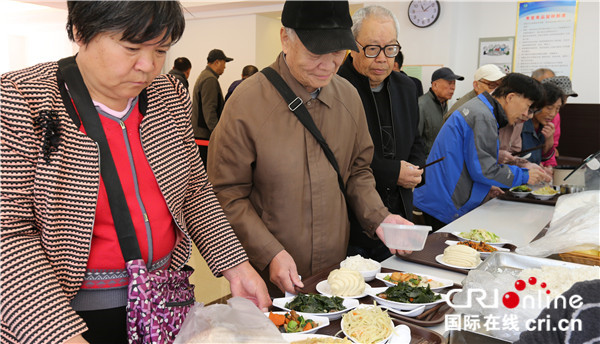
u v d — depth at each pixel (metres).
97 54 0.94
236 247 1.31
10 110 0.92
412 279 1.47
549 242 1.65
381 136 2.15
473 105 2.67
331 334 1.20
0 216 0.92
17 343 0.91
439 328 1.22
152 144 1.12
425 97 4.68
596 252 1.59
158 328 1.07
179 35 0.99
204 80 6.09
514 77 2.67
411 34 6.15
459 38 6.21
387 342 1.12
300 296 1.33
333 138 1.72
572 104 5.11
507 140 3.09
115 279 1.08
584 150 5.10
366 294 1.41
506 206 2.76
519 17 5.87
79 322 0.93
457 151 2.69
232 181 1.66
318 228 1.67
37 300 0.90
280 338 0.94
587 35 5.57
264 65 8.70
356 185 1.85
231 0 7.72
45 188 0.95
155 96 1.15
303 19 1.45
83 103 1.02
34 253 0.94
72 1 0.91
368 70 2.07
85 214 1.01
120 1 0.87
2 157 0.91
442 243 1.96
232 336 0.92
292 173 1.63
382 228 1.70
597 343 0.78
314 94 1.71
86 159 1.00
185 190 1.21
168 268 1.23
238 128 1.63
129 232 1.07
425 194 2.83
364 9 2.06
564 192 2.87
